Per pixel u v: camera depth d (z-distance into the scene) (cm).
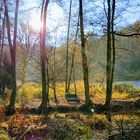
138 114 1823
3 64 3456
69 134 1232
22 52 3975
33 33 3912
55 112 2141
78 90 4238
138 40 2873
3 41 3162
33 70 4081
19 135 1265
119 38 2878
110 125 1330
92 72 4484
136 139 1079
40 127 1287
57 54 4091
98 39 2983
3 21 2919
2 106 1636
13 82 2353
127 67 5222
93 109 2316
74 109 2344
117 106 2362
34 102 2909
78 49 3862
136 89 4091
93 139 1215
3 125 1330
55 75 3916
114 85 4250
